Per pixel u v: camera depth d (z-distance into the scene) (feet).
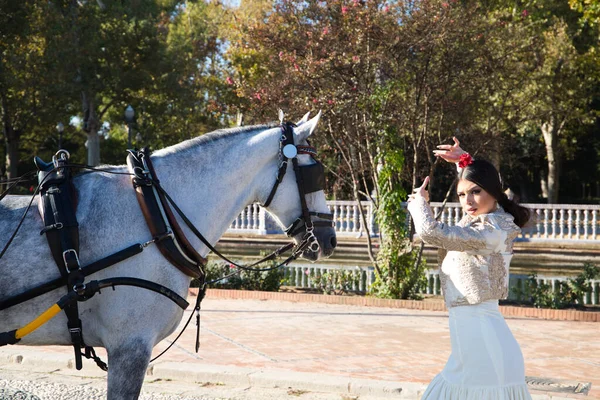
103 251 12.17
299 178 14.01
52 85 108.99
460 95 45.75
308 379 22.24
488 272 12.53
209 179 13.57
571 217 72.08
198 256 13.04
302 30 43.57
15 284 11.77
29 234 12.03
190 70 119.34
